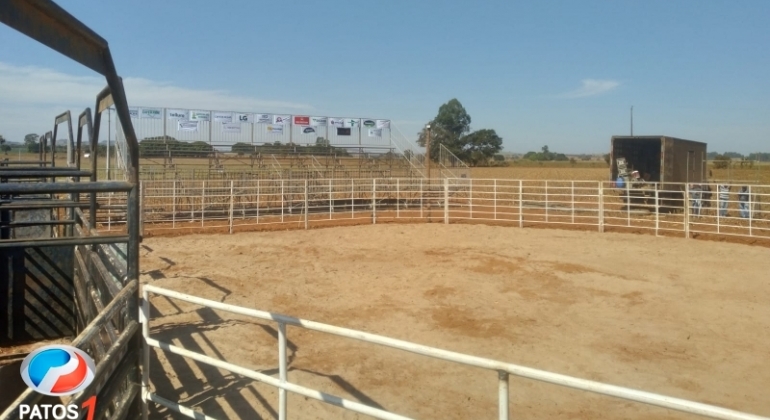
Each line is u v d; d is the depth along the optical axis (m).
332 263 13.18
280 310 9.04
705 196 25.50
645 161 23.31
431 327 8.20
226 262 13.18
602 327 8.27
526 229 19.19
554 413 5.46
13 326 6.36
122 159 15.09
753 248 15.39
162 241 16.31
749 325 8.45
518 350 7.23
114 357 3.04
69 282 6.65
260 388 5.82
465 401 5.68
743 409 5.59
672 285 11.02
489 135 82.75
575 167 82.75
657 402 2.40
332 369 6.48
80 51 2.68
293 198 25.59
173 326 7.98
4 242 3.22
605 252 14.76
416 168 29.77
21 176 4.36
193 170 24.11
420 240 16.88
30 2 2.06
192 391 5.68
